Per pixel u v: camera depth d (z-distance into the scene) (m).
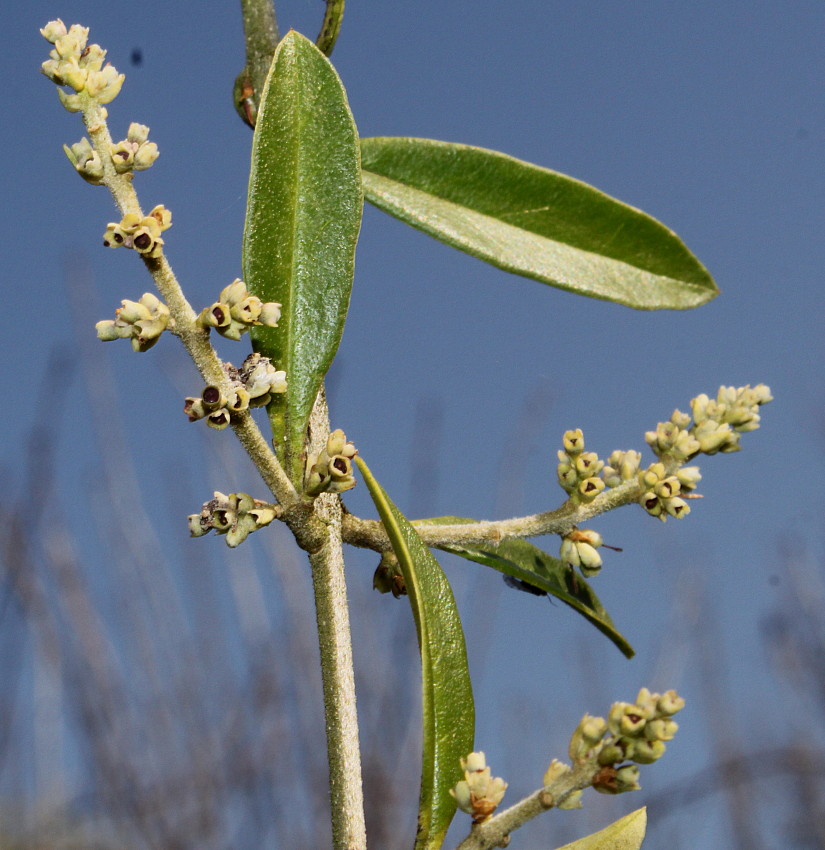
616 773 0.33
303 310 0.35
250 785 0.67
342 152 0.35
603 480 0.37
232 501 0.34
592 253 0.39
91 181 0.33
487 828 0.33
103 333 0.33
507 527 0.37
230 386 0.33
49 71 0.33
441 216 0.38
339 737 0.34
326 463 0.34
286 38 0.35
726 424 0.36
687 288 0.39
